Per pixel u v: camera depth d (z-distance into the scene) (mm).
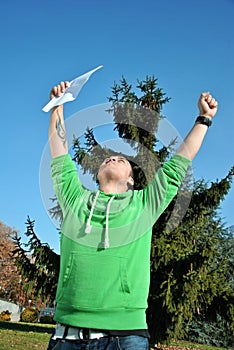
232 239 18953
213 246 10195
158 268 10336
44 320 28703
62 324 1855
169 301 9766
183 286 9703
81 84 2270
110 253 1867
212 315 11039
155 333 10617
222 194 10727
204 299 10312
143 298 1872
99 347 1752
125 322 1791
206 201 10844
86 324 1781
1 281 38125
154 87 11914
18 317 37750
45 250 11023
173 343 17719
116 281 1835
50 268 11109
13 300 38656
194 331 20688
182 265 10062
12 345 10695
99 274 1840
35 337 12883
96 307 1802
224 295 10625
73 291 1851
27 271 11531
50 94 2283
